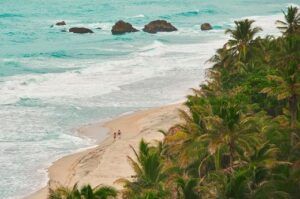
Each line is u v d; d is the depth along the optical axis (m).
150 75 99.56
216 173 34.19
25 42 137.88
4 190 52.34
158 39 141.12
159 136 64.06
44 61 114.88
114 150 60.16
